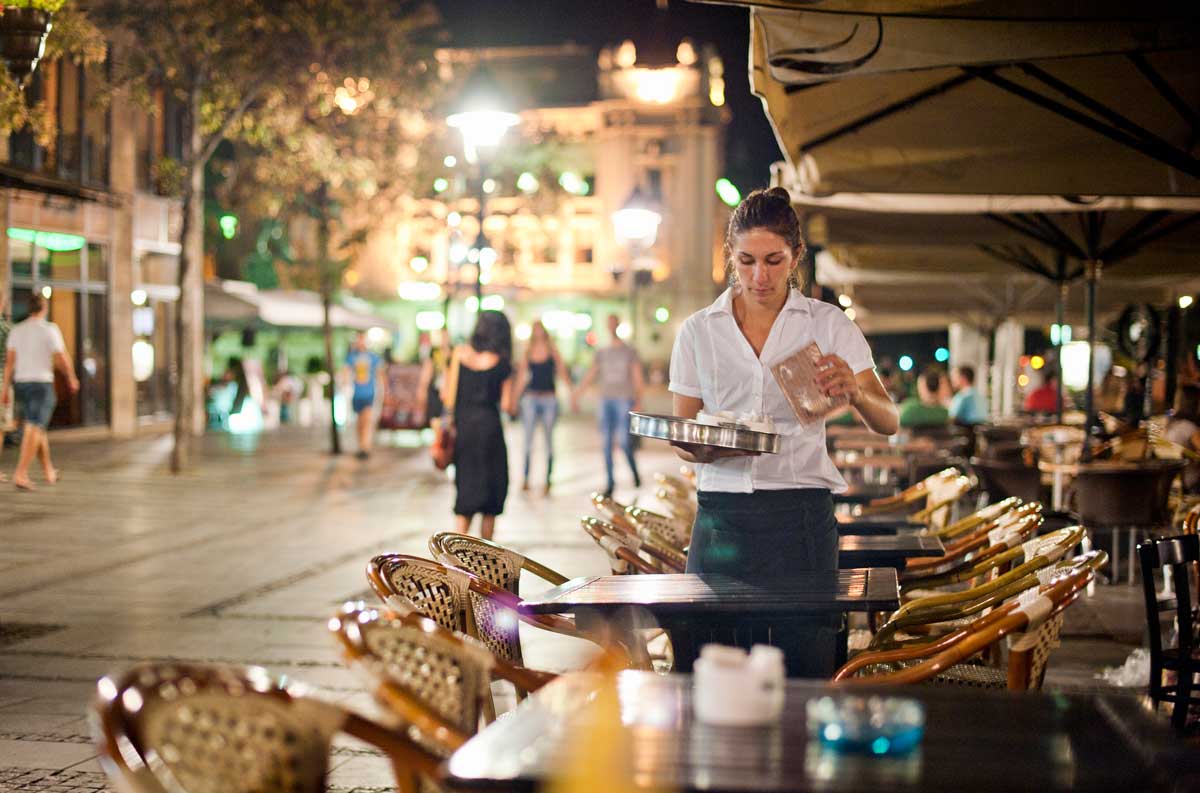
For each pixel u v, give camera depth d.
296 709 2.52
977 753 2.58
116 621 8.78
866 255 13.51
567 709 2.87
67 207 24.69
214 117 20.11
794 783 2.38
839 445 14.55
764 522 4.46
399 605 3.84
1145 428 11.91
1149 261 12.52
